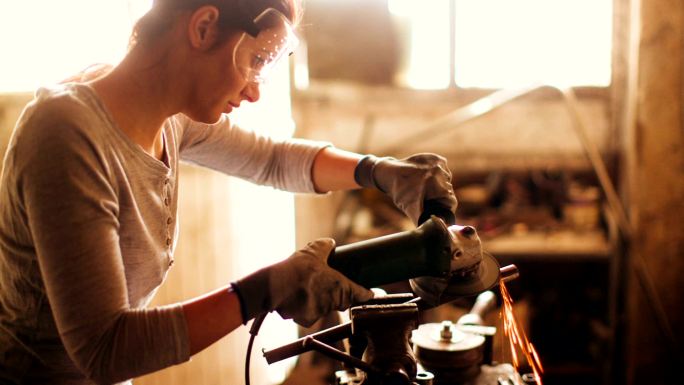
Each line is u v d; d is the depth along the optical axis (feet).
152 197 3.08
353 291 2.67
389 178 3.46
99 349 2.47
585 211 8.44
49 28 6.45
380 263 2.70
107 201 2.61
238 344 7.56
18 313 3.03
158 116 3.00
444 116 9.06
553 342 8.78
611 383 8.53
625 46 8.64
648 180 8.07
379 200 9.00
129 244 2.98
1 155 6.25
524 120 8.98
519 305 8.61
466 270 2.89
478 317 3.95
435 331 3.69
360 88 9.12
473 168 9.18
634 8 8.13
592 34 8.76
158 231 3.18
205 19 2.72
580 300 9.32
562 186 8.65
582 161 8.97
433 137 9.17
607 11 8.65
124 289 2.57
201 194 7.03
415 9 8.99
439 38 9.02
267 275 2.64
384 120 9.13
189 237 6.91
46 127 2.55
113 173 2.79
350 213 8.73
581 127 7.36
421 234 2.76
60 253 2.45
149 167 3.01
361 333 2.78
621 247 8.29
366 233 8.31
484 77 9.07
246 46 2.83
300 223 8.93
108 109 2.82
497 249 7.99
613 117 8.86
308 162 3.93
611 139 8.91
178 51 2.83
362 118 9.12
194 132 3.76
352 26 9.09
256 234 7.80
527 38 8.87
